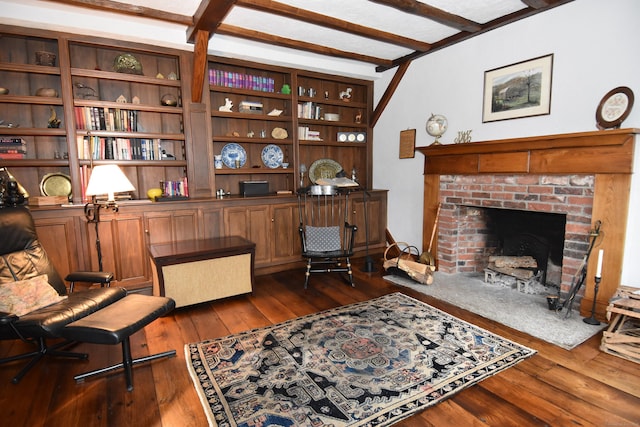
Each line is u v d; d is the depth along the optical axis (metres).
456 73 3.77
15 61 3.11
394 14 3.12
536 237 3.51
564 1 2.78
